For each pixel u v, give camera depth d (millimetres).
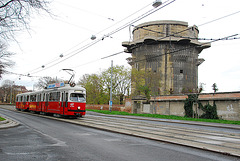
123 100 59781
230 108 26828
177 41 64375
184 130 13977
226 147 8273
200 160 6496
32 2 9656
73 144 8516
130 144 8773
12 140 9266
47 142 8891
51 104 25578
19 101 40844
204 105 29953
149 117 30797
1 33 10422
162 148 8125
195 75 67062
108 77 59312
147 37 64000
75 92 22359
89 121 19047
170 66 64812
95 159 6312
